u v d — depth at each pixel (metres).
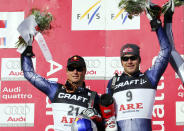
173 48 19.88
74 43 23.84
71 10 24.05
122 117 18.80
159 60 19.00
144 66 23.33
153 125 22.88
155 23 18.81
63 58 23.81
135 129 18.53
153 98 19.02
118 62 23.50
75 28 23.94
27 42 19.58
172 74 22.95
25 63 19.91
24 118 23.56
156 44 23.36
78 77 19.61
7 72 23.97
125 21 23.69
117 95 19.17
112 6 23.83
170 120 22.78
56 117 19.33
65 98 19.38
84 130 16.94
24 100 23.67
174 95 22.86
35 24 19.75
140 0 18.98
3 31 24.25
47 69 23.84
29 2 24.30
